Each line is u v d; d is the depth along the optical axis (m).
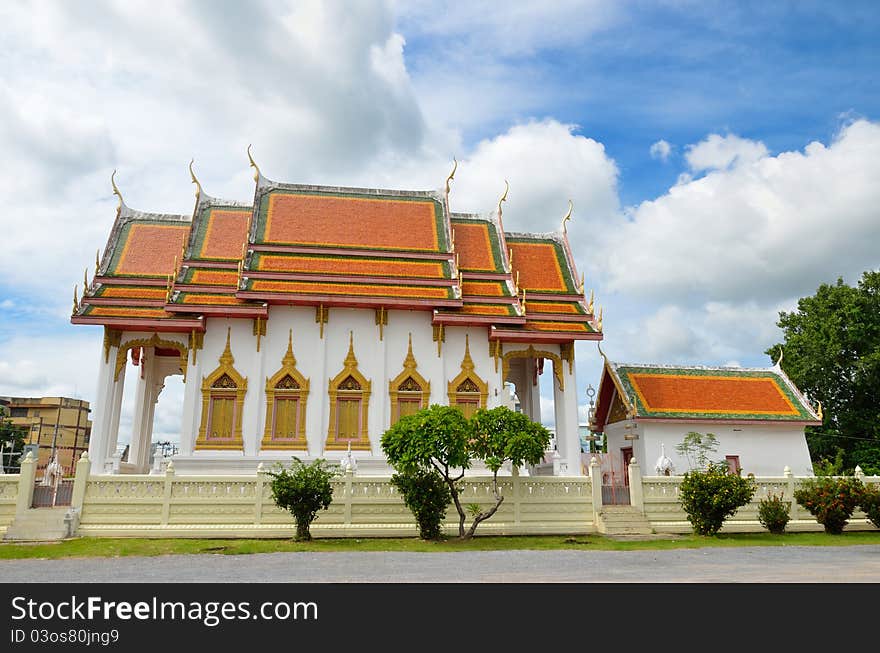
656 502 23.25
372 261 29.52
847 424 40.94
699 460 27.83
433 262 30.17
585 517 22.69
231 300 26.88
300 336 27.34
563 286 31.36
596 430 33.06
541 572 13.95
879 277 41.34
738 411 29.34
